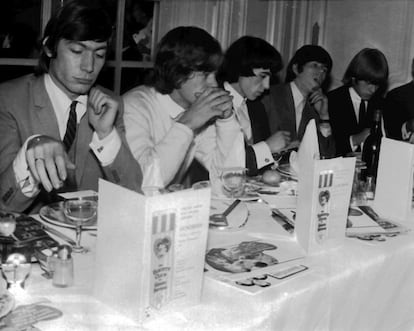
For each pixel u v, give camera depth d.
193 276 1.33
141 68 2.47
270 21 2.87
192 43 2.58
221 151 2.71
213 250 1.66
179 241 1.29
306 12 3.01
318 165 1.66
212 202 2.04
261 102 2.83
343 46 3.11
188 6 2.58
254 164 2.82
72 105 2.29
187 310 1.34
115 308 1.31
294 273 1.56
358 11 3.19
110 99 2.39
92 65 2.31
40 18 2.20
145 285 1.26
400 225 1.97
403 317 1.86
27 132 2.21
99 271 1.33
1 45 2.14
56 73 2.25
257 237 1.80
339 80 3.09
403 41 3.16
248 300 1.41
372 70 3.12
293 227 1.85
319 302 1.55
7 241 1.50
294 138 2.96
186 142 2.60
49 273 1.43
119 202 1.27
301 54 2.97
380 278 1.74
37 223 1.63
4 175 2.08
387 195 2.07
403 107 3.21
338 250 1.74
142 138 2.49
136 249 1.25
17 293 1.35
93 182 2.38
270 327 1.39
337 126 3.07
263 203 2.14
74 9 2.25
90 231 1.72
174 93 2.55
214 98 2.66
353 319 1.68
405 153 2.02
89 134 2.35
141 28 2.44
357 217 1.98
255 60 2.77
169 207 1.26
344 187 1.72
